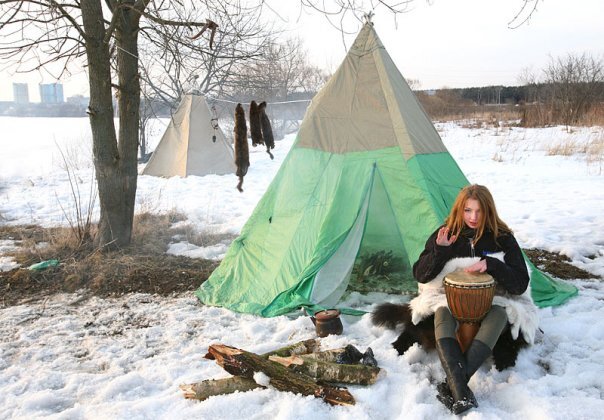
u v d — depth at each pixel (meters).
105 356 4.06
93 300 5.29
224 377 3.60
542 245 6.83
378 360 3.76
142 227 7.35
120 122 6.46
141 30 6.32
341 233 4.89
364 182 4.98
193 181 12.44
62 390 3.54
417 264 3.76
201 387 3.34
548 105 25.61
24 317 4.88
